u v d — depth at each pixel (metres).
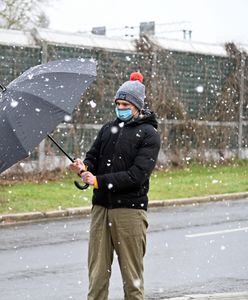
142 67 20.89
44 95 5.57
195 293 8.30
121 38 20.81
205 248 10.99
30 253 10.37
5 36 18.45
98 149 6.33
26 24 24.89
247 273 9.38
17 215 13.47
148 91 20.95
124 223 6.05
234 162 22.47
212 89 22.52
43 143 18.20
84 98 19.48
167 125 21.17
